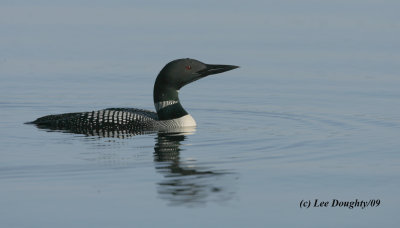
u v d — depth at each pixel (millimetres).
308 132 11664
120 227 6957
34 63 18234
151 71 17484
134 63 18188
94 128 11547
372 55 19047
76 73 17312
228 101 14781
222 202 7707
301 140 10953
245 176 8688
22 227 6965
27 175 8688
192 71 12102
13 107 14094
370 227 7172
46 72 17344
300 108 13953
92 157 9578
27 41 20719
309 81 16500
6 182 8391
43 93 15344
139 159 9469
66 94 15320
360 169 9125
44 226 6977
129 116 11688
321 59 18672
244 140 10898
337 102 14406
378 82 16234
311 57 18922
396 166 9266
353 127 12117
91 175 8672
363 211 7609
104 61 18438
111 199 7754
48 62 18375
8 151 9945
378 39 21000
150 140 10773
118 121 11578
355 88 15695
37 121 12227
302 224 7160
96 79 16734
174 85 12094
